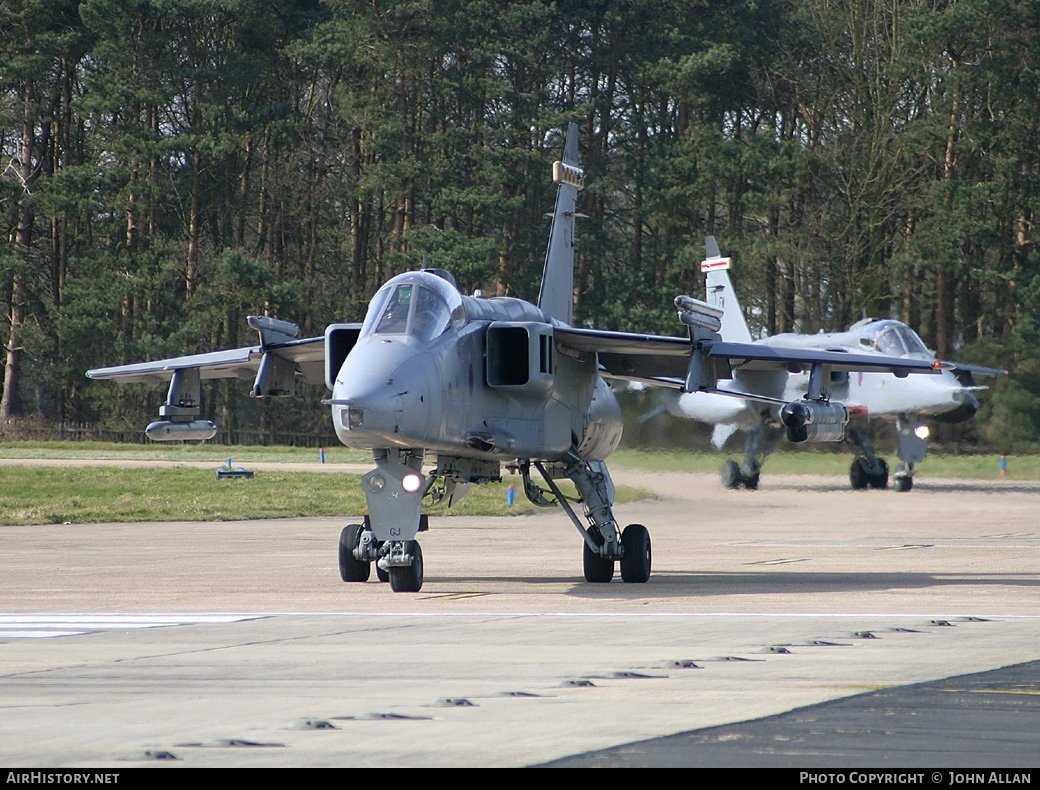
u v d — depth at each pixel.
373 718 26.16
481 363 52.16
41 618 42.91
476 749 23.36
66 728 25.42
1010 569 60.75
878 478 132.25
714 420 126.44
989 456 168.75
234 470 135.50
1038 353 179.88
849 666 32.50
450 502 61.06
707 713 26.53
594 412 62.00
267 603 47.38
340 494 120.19
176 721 26.03
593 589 52.84
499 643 36.66
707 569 62.34
